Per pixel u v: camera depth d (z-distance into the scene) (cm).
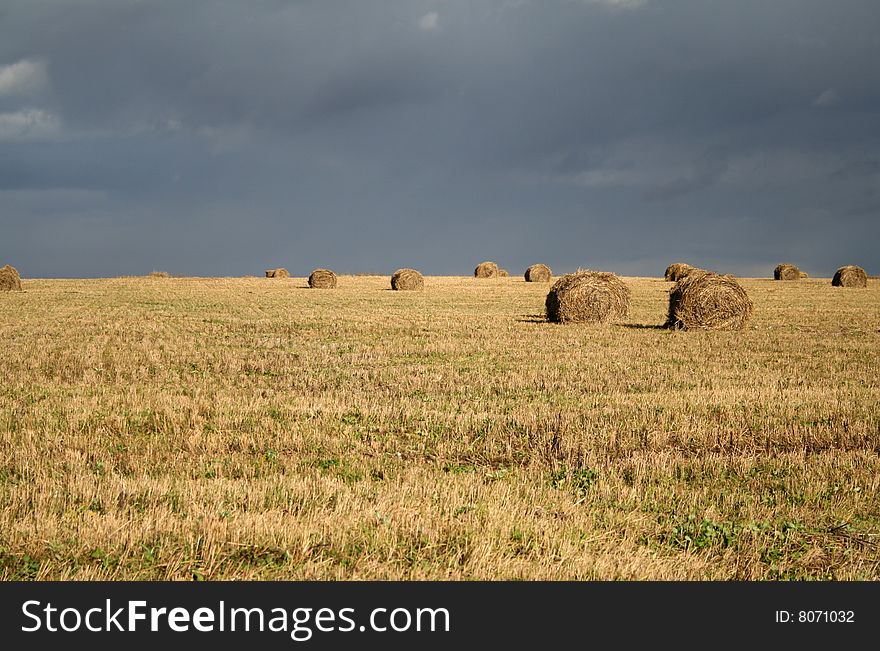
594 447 1923
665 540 1316
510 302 7806
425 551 1187
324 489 1492
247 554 1162
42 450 1808
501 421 2158
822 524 1402
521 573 1112
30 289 9950
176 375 3031
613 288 5416
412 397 2572
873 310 6544
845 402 2452
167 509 1334
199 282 12288
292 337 4441
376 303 7644
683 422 2141
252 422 2130
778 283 11000
